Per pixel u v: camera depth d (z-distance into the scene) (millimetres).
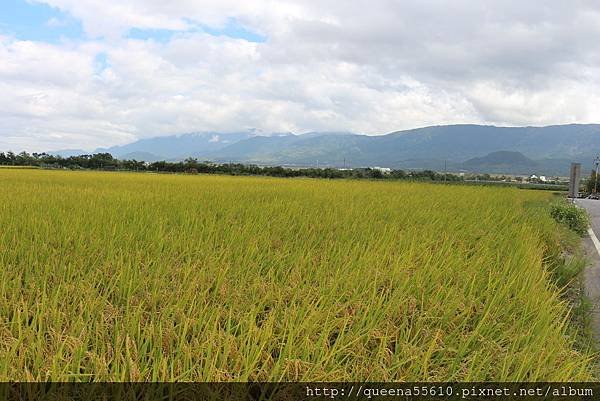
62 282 4258
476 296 4637
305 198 13898
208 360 2725
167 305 3760
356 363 3072
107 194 13078
